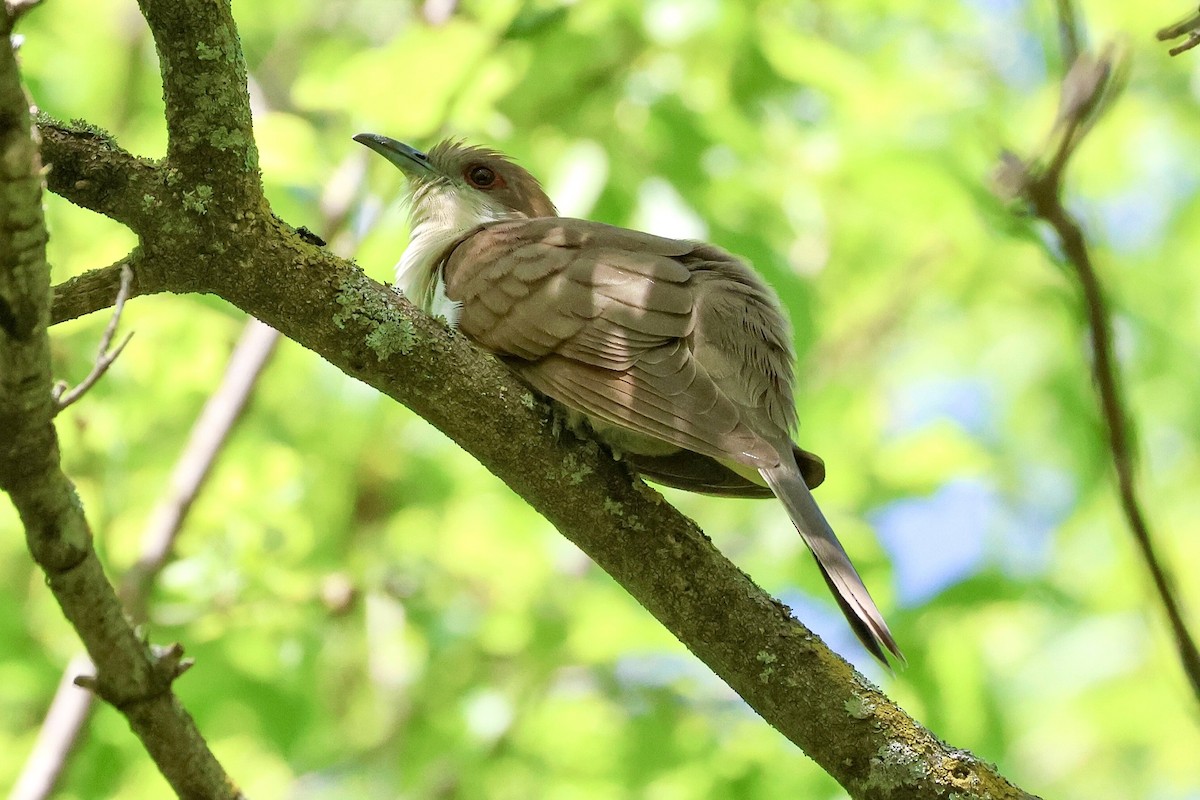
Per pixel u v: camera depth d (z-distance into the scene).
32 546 5.32
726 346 7.41
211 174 5.79
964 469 13.84
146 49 14.88
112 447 11.45
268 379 13.96
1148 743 15.56
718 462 7.79
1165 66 15.73
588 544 6.38
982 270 15.78
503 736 12.25
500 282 7.55
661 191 11.89
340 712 13.37
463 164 10.62
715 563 6.27
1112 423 5.80
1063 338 15.39
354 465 14.42
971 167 12.99
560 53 11.99
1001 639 15.80
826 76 12.54
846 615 6.11
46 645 11.71
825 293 16.12
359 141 10.75
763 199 12.79
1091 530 15.42
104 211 5.84
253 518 11.77
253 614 10.84
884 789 5.82
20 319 4.73
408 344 6.12
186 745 5.86
